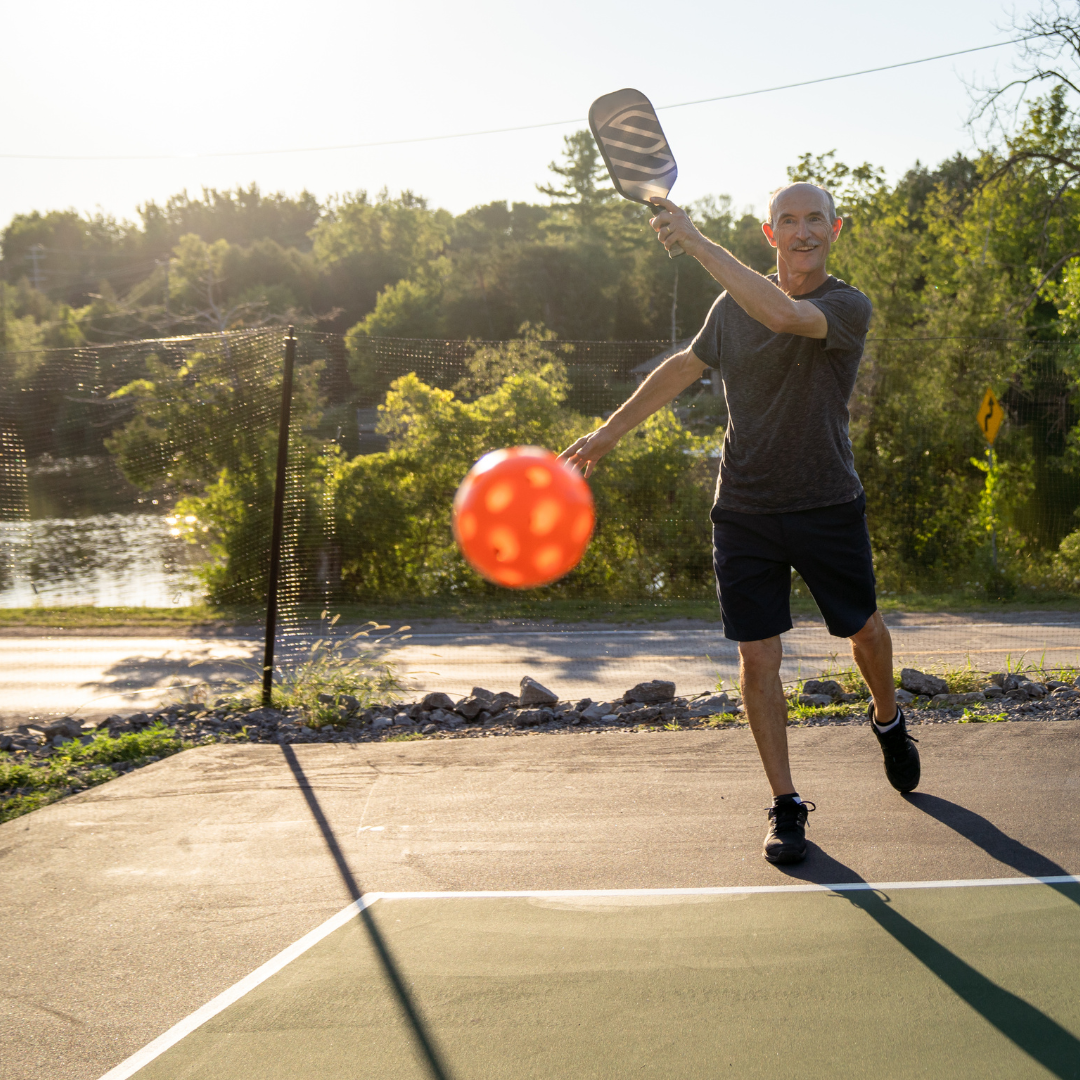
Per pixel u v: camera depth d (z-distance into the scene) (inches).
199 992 94.8
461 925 106.8
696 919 105.7
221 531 530.3
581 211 3494.1
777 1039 81.4
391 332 2554.1
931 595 607.2
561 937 102.6
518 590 544.4
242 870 127.7
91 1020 90.5
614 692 338.0
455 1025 85.7
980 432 661.9
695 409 553.0
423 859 128.3
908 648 406.9
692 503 542.3
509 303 2576.3
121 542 519.2
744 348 123.2
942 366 689.0
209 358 502.0
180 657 444.5
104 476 508.4
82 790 183.6
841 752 172.1
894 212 1045.8
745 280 109.8
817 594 128.9
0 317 2124.8
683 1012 86.3
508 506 79.9
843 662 386.6
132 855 135.7
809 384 121.2
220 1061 82.0
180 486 521.0
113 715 268.4
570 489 81.4
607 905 110.6
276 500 259.8
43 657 445.7
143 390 502.6
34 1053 85.1
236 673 395.9
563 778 163.9
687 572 542.0
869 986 89.7
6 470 495.8
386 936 105.0
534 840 134.1
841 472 125.3
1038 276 859.4
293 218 5022.1
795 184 125.3
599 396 556.4
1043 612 535.8
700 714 223.1
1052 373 695.1
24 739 228.7
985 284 784.9
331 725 233.8
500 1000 89.7
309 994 92.7
